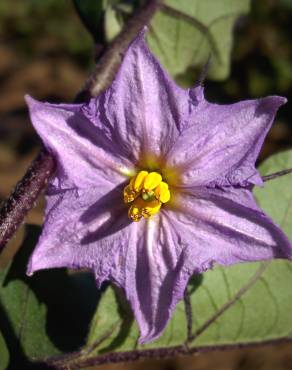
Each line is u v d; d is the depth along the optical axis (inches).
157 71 3.4
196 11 5.6
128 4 5.4
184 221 3.6
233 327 4.5
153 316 3.6
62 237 3.6
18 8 17.3
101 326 4.2
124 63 3.4
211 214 3.6
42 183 3.9
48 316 4.3
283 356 10.6
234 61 14.2
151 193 3.6
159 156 3.6
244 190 3.5
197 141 3.5
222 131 3.4
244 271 4.4
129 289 3.7
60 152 3.5
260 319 4.5
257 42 14.3
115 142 3.6
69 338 4.4
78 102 4.4
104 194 3.6
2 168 13.4
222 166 3.5
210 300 4.4
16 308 4.2
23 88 16.1
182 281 3.6
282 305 4.5
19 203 3.8
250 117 3.4
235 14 5.8
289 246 3.4
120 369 10.3
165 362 10.5
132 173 3.7
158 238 3.7
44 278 4.3
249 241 3.5
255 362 10.5
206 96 13.9
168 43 5.6
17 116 15.0
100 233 3.6
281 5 14.3
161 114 3.5
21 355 4.2
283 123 14.0
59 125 3.5
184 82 6.8
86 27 5.3
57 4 17.1
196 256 3.6
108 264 3.7
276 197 4.4
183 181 3.6
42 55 16.9
